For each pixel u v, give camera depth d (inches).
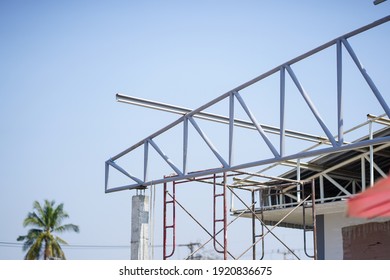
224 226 699.4
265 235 763.4
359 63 583.2
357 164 1010.7
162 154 749.9
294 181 779.4
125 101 728.3
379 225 944.3
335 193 1150.3
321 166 969.5
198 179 732.0
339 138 589.0
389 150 949.8
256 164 648.4
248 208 772.6
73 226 2871.6
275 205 951.6
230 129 681.0
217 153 690.8
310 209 964.0
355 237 967.6
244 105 668.1
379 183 225.8
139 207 784.3
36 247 2760.8
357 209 241.3
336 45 605.9
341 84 597.3
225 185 706.8
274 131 841.5
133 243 778.2
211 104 703.7
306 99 618.8
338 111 594.9
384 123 873.5
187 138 728.3
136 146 791.1
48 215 2815.0
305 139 903.7
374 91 568.4
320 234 1011.9
